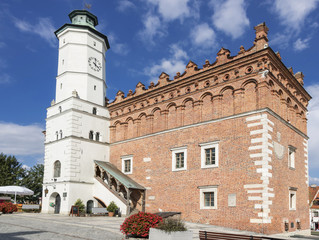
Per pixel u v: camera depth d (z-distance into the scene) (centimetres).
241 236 1438
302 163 3278
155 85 3694
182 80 3344
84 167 3819
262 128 2628
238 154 2731
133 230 1780
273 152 2662
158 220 1830
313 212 6531
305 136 3441
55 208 3872
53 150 3991
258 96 2727
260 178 2550
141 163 3600
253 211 2528
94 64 4275
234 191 2684
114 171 3762
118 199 3484
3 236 1772
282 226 2645
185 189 3062
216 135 2930
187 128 3188
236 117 2816
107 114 4253
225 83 2980
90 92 4144
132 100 3919
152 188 3397
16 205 3953
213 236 1561
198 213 2898
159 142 3444
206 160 2980
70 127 3809
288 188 2853
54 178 3850
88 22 4428
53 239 1706
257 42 2834
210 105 3069
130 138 3841
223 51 3069
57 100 4169
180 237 1623
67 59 4156
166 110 3475
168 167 3278
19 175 6278
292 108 3203
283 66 2983
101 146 4044
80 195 3703
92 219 2989
